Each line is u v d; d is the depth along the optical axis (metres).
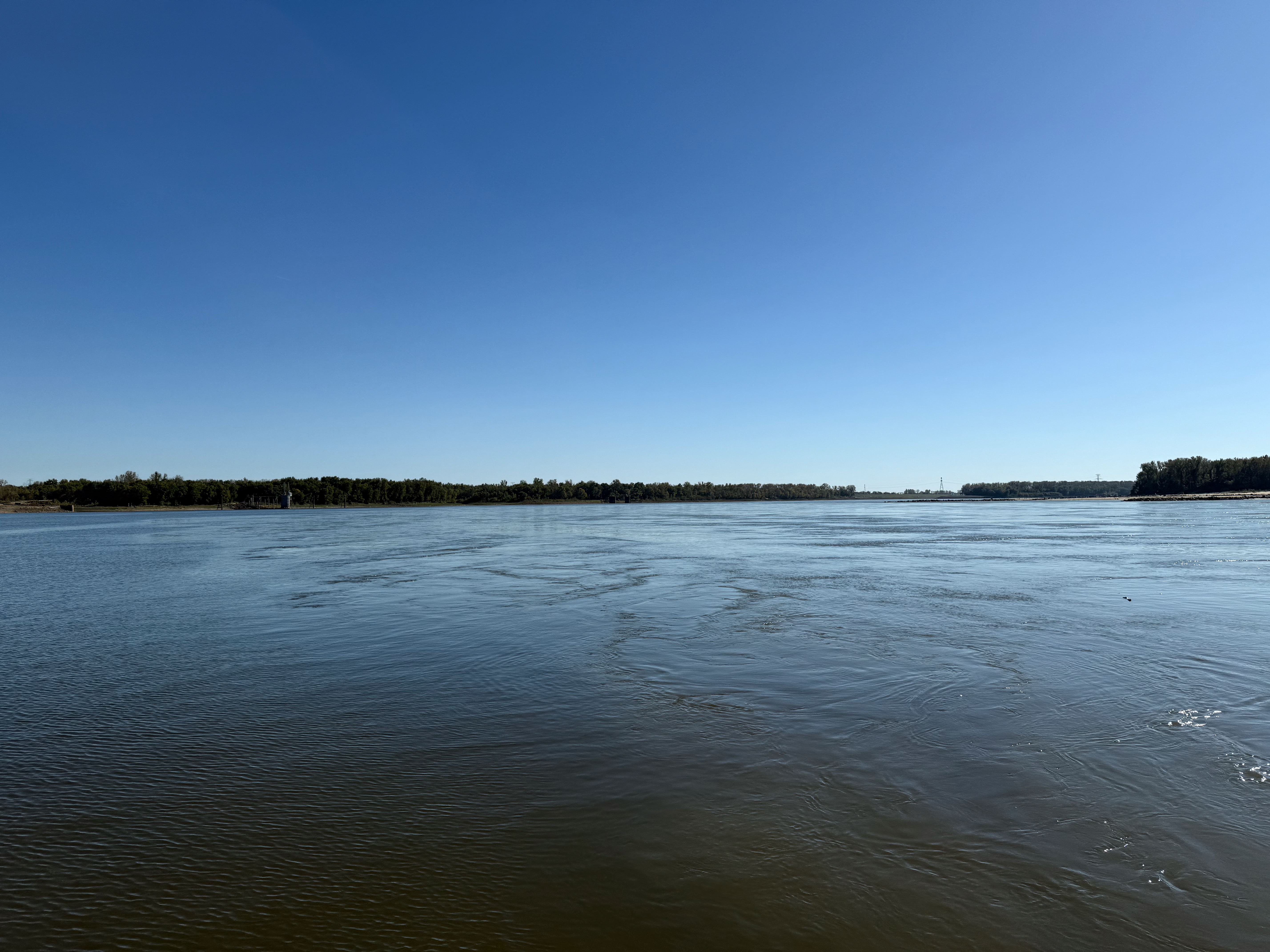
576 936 5.43
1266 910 5.55
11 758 9.23
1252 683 11.91
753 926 5.51
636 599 22.39
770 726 10.03
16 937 5.51
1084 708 10.60
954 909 5.65
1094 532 59.66
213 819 7.45
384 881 6.23
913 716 10.34
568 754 9.10
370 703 11.53
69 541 61.19
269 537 63.06
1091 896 5.76
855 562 33.84
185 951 5.35
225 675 13.50
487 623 18.48
